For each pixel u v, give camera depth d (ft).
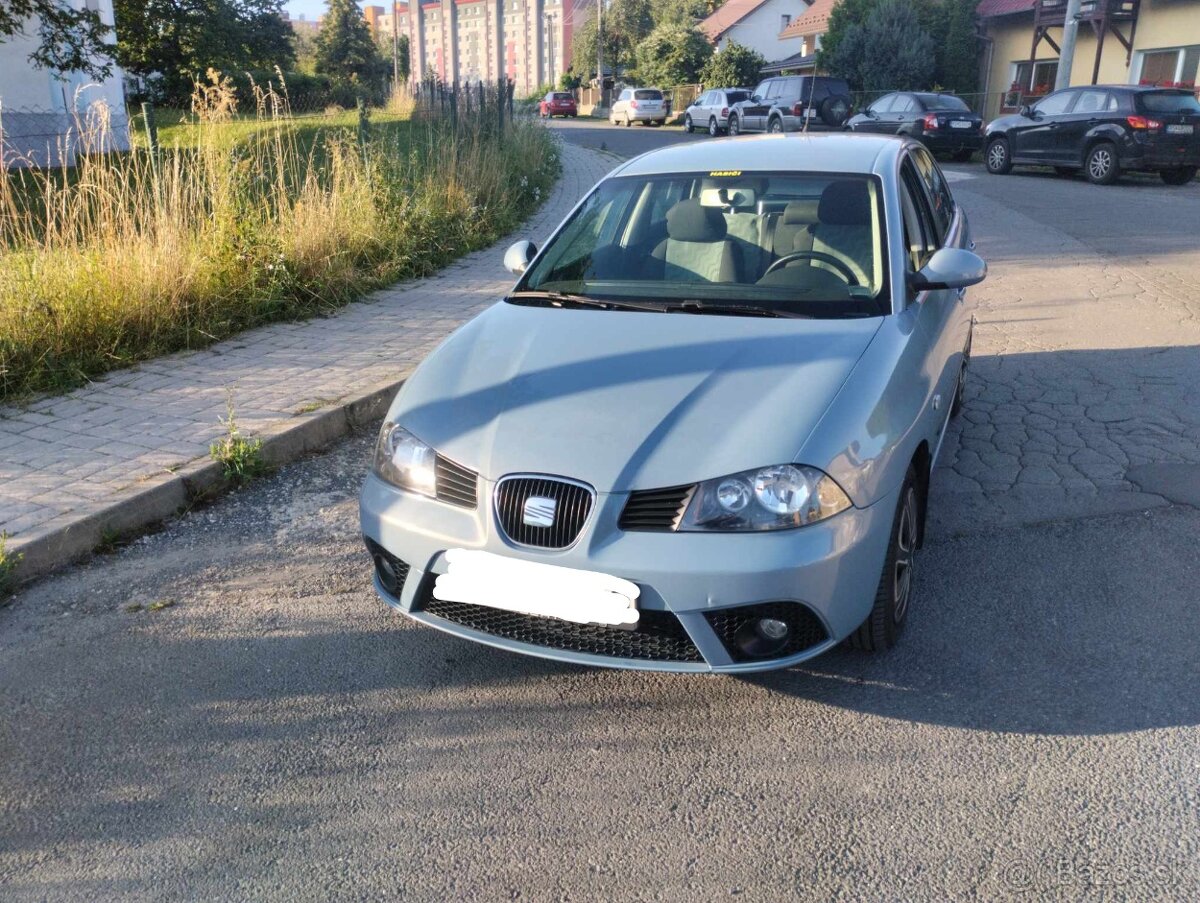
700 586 9.49
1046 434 18.38
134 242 23.93
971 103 94.43
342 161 33.99
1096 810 8.94
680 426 10.09
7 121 54.24
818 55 107.24
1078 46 86.22
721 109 108.78
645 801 9.29
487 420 10.69
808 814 9.04
